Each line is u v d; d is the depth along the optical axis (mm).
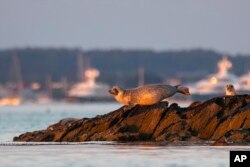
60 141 106562
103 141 104188
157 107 106375
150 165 85125
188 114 104500
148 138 103812
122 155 92062
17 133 132375
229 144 97562
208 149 95062
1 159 90250
